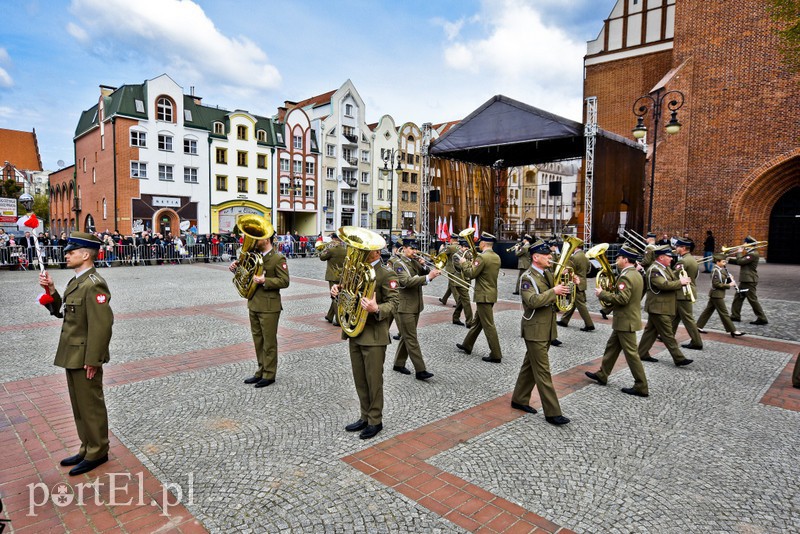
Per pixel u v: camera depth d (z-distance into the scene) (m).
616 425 5.39
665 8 29.97
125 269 22.72
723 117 23.86
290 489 4.02
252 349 8.36
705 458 4.64
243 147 41.53
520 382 5.77
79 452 4.45
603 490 4.06
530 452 4.73
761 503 3.91
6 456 4.56
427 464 4.46
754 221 23.84
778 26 22.12
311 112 49.56
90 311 4.17
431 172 27.02
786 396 6.35
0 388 6.35
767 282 17.41
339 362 7.67
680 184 25.03
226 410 5.66
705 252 22.16
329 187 47.25
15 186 43.56
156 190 37.34
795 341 9.39
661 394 6.41
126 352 8.10
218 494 3.94
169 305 12.70
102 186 37.94
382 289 5.15
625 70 31.52
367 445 4.83
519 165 31.25
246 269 6.47
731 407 5.96
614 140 21.39
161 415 5.49
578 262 10.12
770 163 22.72
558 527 3.56
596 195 20.03
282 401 5.97
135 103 36.44
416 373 6.95
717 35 23.80
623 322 6.31
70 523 3.56
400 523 3.58
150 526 3.54
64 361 4.20
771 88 22.55
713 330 10.37
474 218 30.36
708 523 3.63
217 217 40.56
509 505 3.83
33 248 22.16
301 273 21.47
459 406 5.92
